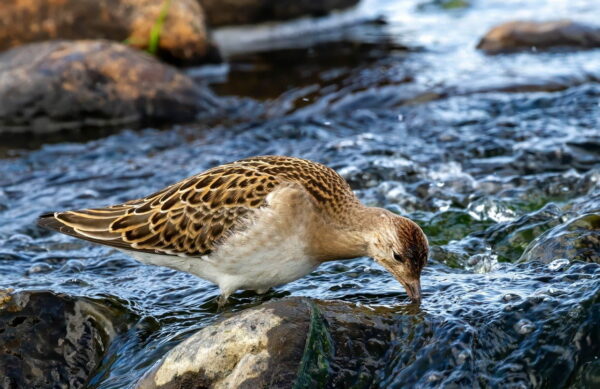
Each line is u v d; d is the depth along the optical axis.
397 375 8.00
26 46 18.36
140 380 8.11
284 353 7.81
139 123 17.61
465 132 15.45
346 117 17.09
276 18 24.48
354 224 9.70
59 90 17.38
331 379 7.88
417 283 9.30
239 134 16.55
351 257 9.91
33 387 8.87
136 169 15.08
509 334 8.28
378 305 9.02
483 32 23.55
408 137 15.50
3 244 12.16
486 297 8.92
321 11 25.09
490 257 10.62
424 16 26.22
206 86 19.45
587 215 10.09
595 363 8.02
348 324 8.40
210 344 7.99
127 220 9.88
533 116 16.06
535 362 8.05
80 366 9.06
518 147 14.43
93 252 11.86
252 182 9.60
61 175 15.00
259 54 22.34
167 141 16.48
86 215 10.02
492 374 7.98
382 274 10.34
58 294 9.67
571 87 18.00
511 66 19.75
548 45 21.25
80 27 20.17
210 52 20.75
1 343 9.09
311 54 22.06
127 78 17.77
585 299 8.45
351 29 25.06
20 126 17.42
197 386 7.82
